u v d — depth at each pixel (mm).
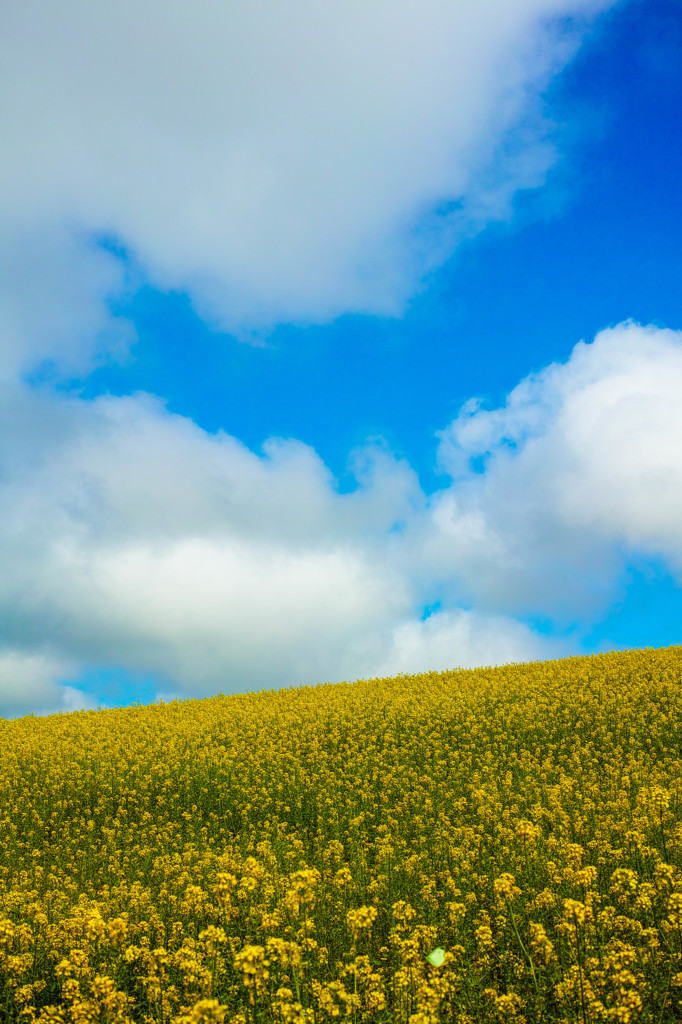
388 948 9031
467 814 17562
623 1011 6039
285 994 6863
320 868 14320
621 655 36500
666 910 8320
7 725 32500
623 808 15047
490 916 9633
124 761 24594
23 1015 7633
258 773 23250
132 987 8500
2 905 11633
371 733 26922
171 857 16312
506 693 30422
